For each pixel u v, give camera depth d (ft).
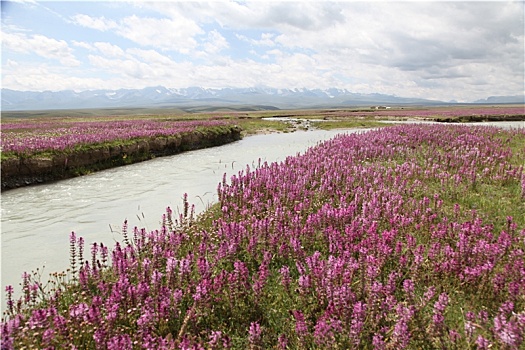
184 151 95.14
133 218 38.40
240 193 38.14
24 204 44.27
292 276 22.16
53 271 26.35
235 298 18.88
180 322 17.42
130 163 74.59
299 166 49.60
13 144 60.90
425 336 15.80
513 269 19.83
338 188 39.04
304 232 26.53
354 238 25.49
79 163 63.52
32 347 14.69
